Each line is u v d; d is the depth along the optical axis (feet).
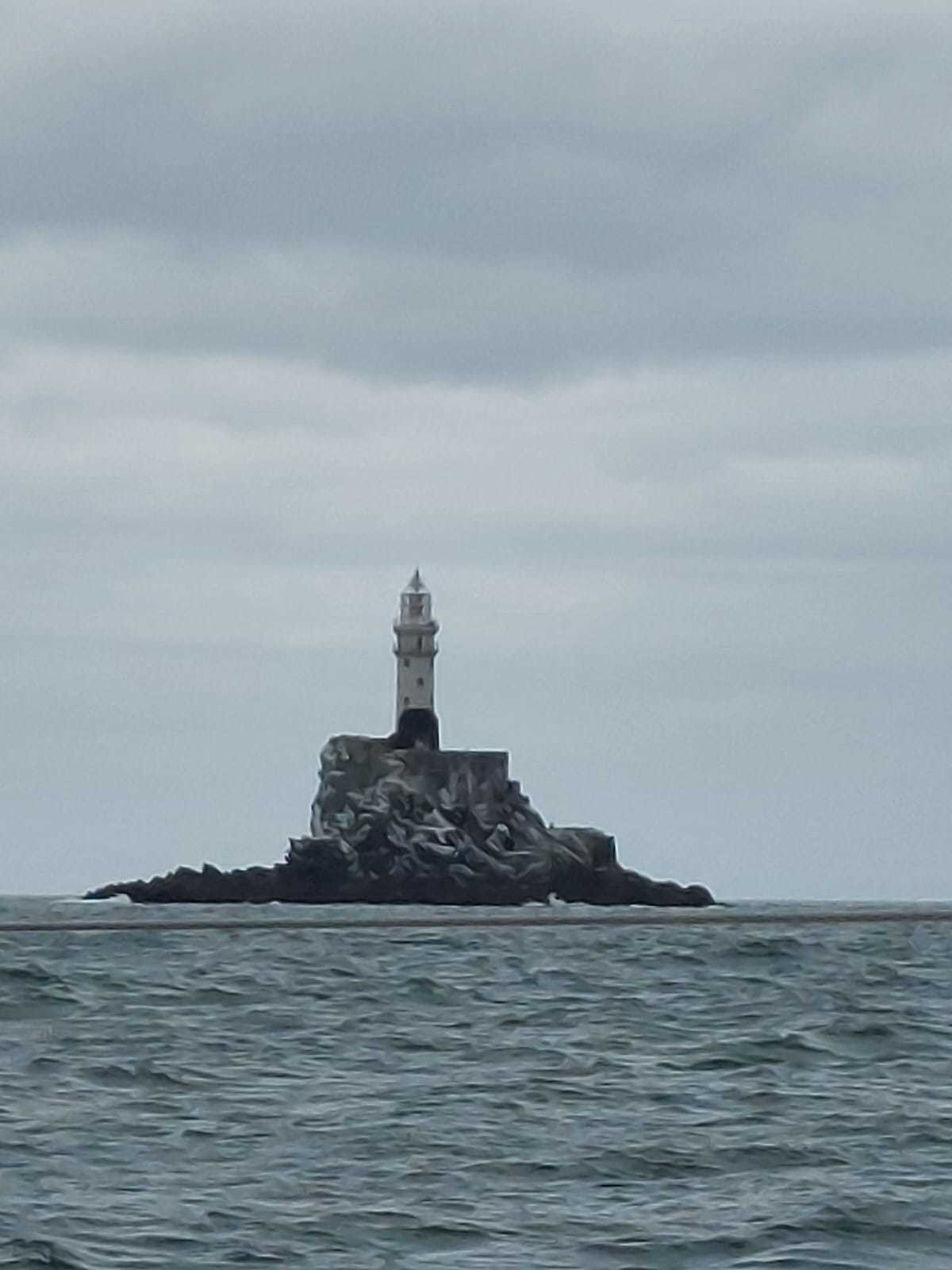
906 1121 485.56
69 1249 349.82
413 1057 622.54
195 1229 368.27
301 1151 448.65
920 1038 654.12
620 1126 481.87
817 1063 602.03
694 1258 350.02
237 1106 515.50
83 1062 602.85
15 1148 448.24
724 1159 439.22
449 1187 409.90
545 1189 408.87
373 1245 359.66
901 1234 365.40
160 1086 554.05
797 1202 391.04
